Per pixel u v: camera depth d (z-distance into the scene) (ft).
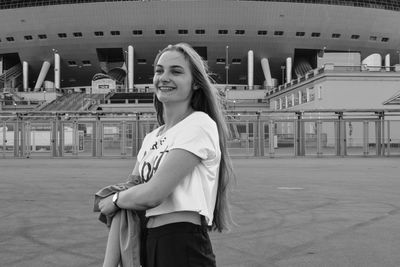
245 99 279.08
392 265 18.71
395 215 29.91
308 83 208.95
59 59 312.71
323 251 20.86
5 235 24.08
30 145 114.83
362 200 36.76
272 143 106.73
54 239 23.20
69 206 33.68
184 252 7.63
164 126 8.69
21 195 39.75
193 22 287.28
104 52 327.26
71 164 82.38
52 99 295.07
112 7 286.05
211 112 8.69
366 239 23.16
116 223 7.82
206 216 7.86
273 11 287.28
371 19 304.71
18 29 305.73
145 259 7.91
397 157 105.50
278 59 312.71
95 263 19.07
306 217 29.19
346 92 189.57
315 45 307.78
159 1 280.51
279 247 21.61
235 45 300.81
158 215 7.72
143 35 295.69
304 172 63.52
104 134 114.11
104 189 8.11
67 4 291.17
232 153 111.65
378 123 110.11
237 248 21.40
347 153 115.96
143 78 347.15
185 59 8.46
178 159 7.64
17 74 341.00
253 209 32.27
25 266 18.60
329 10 294.25
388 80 189.88
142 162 8.30
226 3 280.92
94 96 291.38
